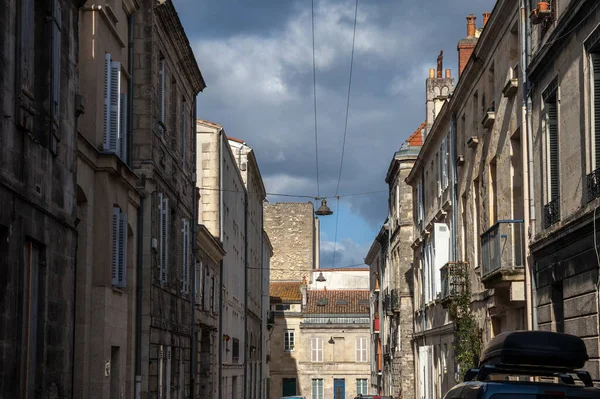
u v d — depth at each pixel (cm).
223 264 4697
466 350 3041
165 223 2881
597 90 1869
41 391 1606
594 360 1853
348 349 9344
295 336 9469
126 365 2516
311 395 9338
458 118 3419
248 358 6325
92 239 2233
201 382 3991
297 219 10462
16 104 1466
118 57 2498
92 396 2197
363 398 3155
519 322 2562
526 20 2353
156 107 2792
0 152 1388
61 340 1742
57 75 1683
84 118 2220
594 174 1838
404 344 5303
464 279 3197
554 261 2130
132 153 2622
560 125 2077
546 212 2170
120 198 2392
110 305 2294
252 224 6738
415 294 4803
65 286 1773
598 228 1806
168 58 3023
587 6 1861
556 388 1084
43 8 1645
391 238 6028
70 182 1816
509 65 2555
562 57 2053
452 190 3456
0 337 1383
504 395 1077
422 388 4197
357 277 10238
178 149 3231
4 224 1398
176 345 3139
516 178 2539
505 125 2606
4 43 1405
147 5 2709
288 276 10344
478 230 3086
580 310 1936
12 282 1438
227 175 4906
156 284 2753
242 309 5931
